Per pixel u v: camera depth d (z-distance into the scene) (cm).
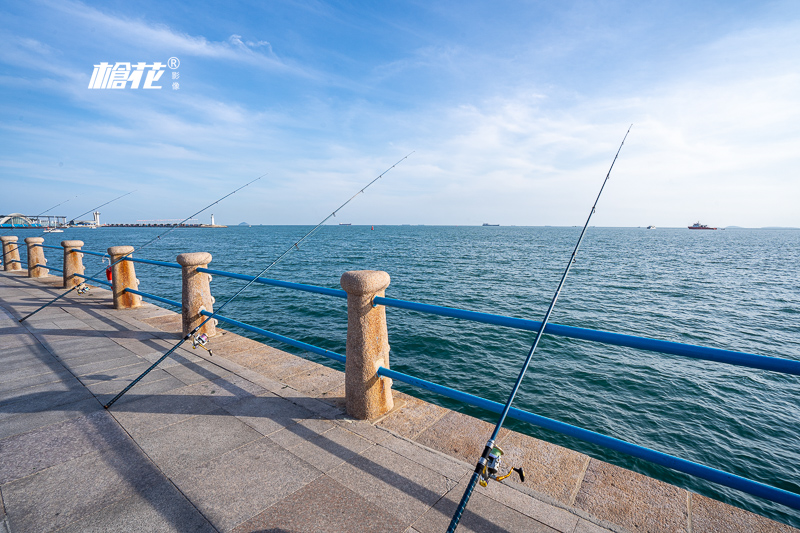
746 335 1303
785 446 641
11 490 204
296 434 264
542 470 228
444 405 721
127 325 536
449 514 192
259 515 189
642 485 215
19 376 359
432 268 2914
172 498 200
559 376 879
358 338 280
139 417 285
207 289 475
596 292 2014
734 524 187
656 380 882
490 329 1218
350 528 181
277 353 426
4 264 1114
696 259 4278
